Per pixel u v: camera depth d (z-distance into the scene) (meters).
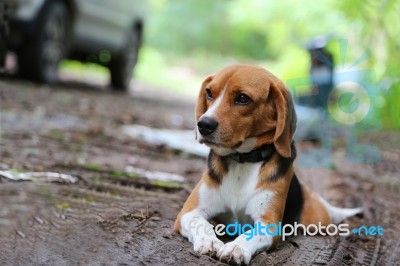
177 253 4.30
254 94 4.45
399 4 12.51
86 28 13.68
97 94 14.34
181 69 35.31
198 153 8.60
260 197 4.56
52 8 12.19
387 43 12.77
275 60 37.03
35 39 12.05
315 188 7.31
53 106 10.54
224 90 4.48
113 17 14.98
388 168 8.94
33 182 5.74
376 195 7.14
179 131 10.58
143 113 12.26
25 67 12.34
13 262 3.96
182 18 40.31
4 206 4.97
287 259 4.47
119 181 6.25
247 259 4.12
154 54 33.56
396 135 11.80
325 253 4.71
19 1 11.37
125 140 8.75
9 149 6.93
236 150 4.58
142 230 4.74
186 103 17.42
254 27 30.27
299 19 18.94
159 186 6.27
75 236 4.51
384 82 12.68
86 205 5.27
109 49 15.27
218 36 40.47
